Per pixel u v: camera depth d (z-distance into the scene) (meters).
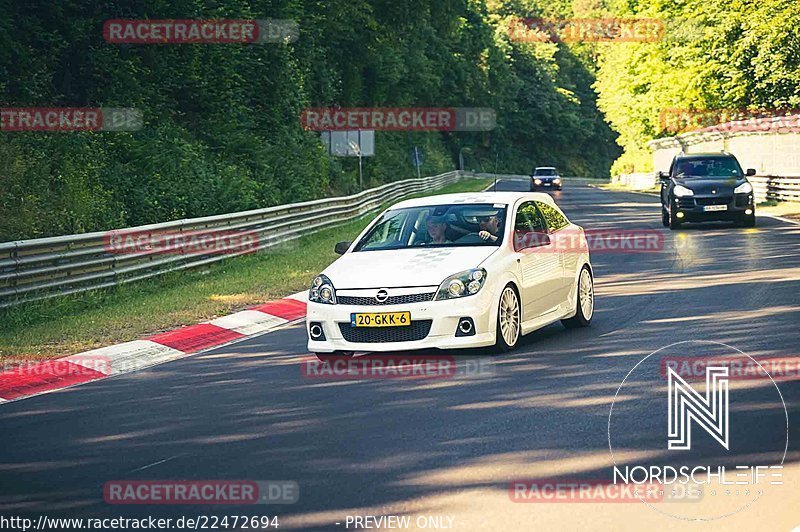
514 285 20.62
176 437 14.61
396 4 105.19
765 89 105.12
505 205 22.06
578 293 23.14
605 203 84.25
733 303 25.61
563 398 15.82
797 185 68.31
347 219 63.66
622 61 140.38
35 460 13.64
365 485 11.73
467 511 10.66
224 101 69.12
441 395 16.53
